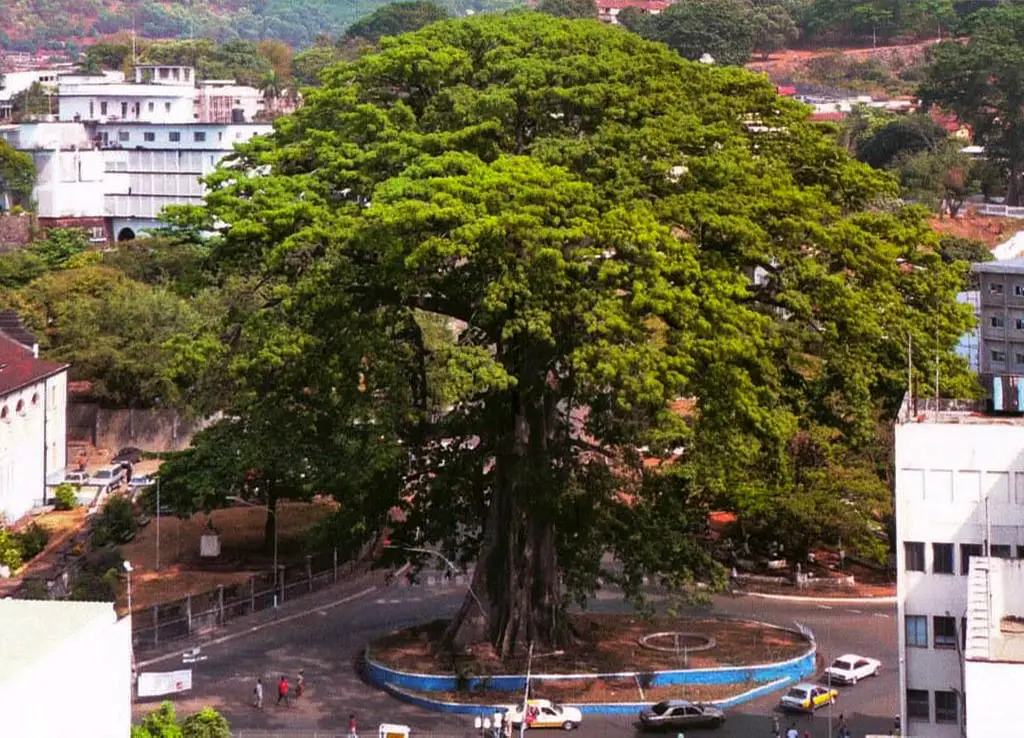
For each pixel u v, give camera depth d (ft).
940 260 360.89
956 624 258.78
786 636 361.30
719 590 350.23
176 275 627.05
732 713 317.83
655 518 349.20
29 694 174.40
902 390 339.98
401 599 396.78
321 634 369.71
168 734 251.19
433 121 354.95
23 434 474.08
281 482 410.11
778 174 343.67
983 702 197.57
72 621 196.54
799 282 334.65
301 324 337.72
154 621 360.07
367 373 342.23
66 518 467.93
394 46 369.50
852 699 323.98
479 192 312.91
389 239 316.19
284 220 334.03
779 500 394.93
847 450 395.96
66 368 509.76
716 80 366.43
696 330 309.63
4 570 402.31
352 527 363.97
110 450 545.03
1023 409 281.95
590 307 309.22
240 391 395.14
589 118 351.46
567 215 315.37
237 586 388.57
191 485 392.06
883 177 368.27
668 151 331.98
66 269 620.90
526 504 341.41
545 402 345.51
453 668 334.44
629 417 343.05
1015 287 515.50
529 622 343.46
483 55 369.91
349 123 357.82
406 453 357.00
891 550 410.31
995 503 257.96
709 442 319.47
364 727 310.45
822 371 347.56
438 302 346.95
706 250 328.29
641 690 326.44
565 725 309.22
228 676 339.57
